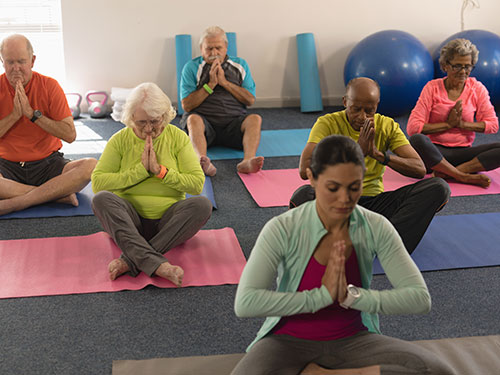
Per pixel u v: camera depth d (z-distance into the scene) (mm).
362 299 1455
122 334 2094
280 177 3836
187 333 2104
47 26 5574
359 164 1400
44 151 3279
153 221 2660
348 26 5879
